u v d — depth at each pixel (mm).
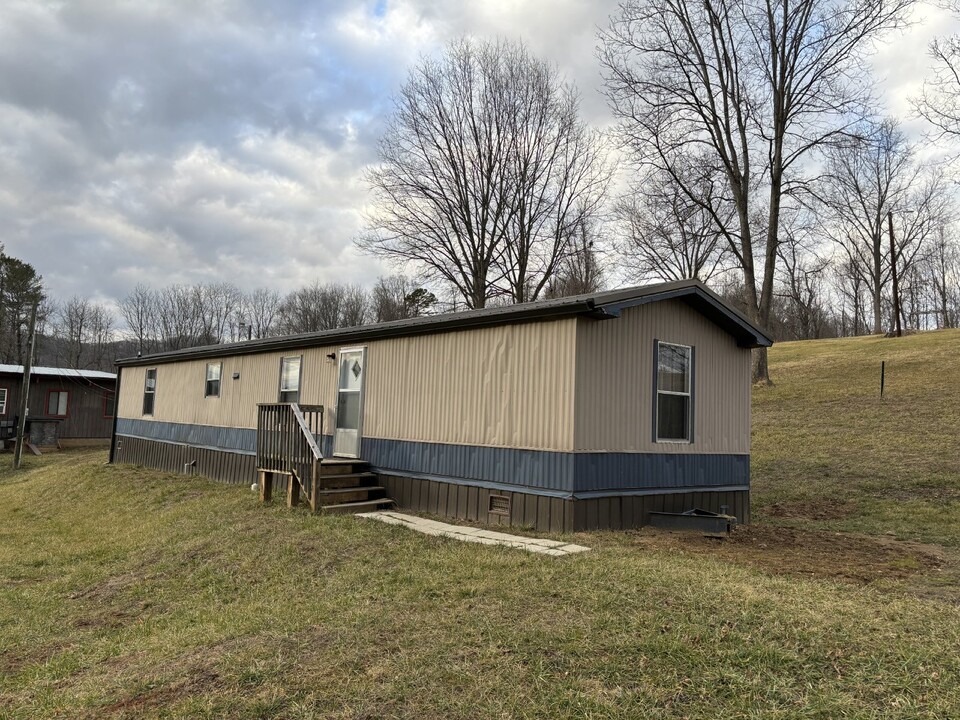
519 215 30859
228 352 14227
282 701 3652
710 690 3463
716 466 9562
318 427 11758
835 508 10875
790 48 22734
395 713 3449
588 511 7742
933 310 55719
